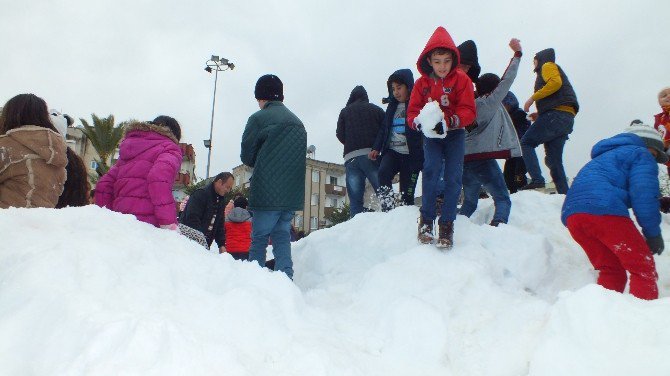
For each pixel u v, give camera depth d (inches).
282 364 78.3
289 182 148.8
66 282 77.0
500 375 86.0
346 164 223.9
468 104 142.3
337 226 186.2
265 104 161.6
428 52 142.6
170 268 96.0
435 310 101.8
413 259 135.9
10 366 62.7
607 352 72.1
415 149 190.5
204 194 199.9
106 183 137.2
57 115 158.4
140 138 136.6
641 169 111.4
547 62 211.8
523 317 101.3
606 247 117.3
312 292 137.3
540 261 140.9
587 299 80.0
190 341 70.6
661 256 149.4
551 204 191.8
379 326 104.3
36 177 116.6
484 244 147.6
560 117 205.5
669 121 198.8
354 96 235.6
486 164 174.4
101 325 67.4
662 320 73.2
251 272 106.3
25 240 90.5
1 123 123.4
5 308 71.9
